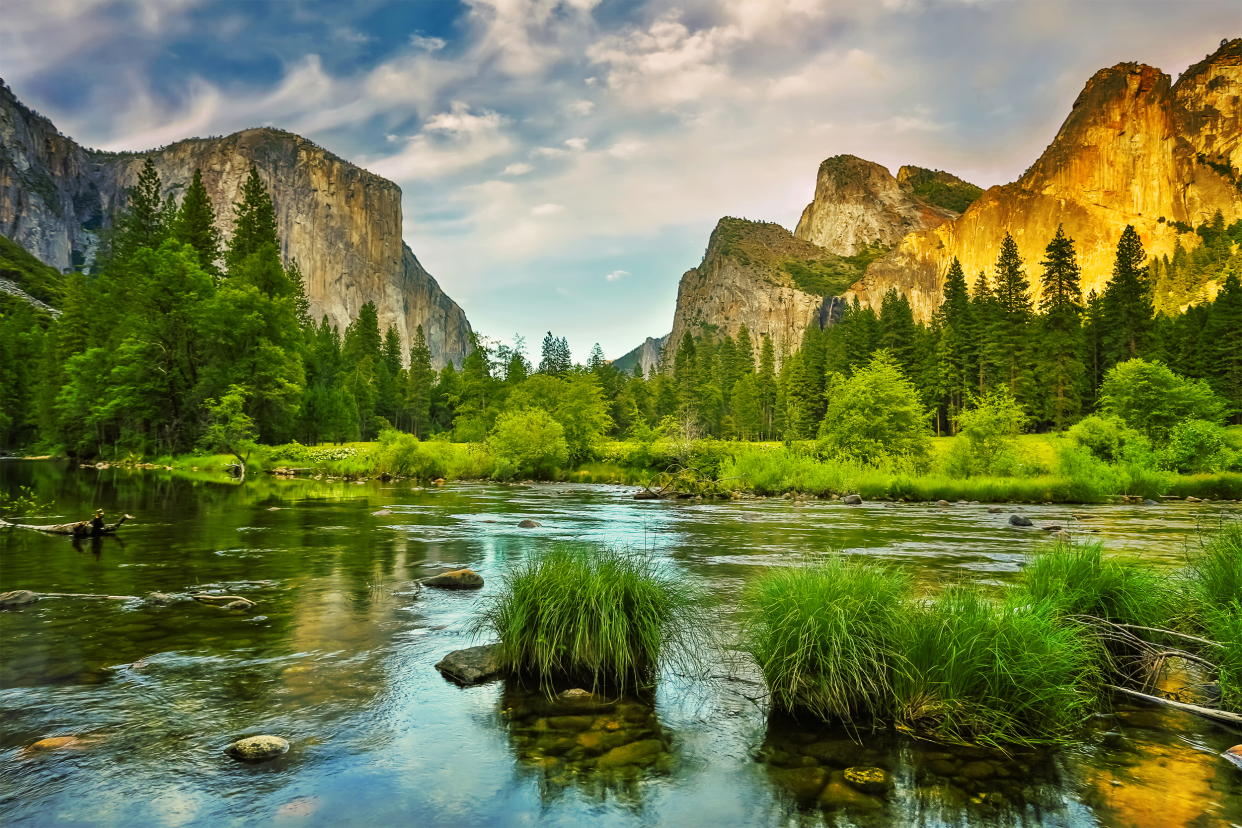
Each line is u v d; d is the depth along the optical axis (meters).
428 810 3.54
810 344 126.62
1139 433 43.28
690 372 115.69
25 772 3.87
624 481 38.06
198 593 8.53
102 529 13.70
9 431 71.50
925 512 22.31
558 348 119.12
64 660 5.90
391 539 13.63
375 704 5.07
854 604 5.26
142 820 3.38
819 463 33.81
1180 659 6.18
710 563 11.36
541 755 4.27
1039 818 3.56
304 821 3.41
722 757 4.29
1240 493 31.80
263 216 67.56
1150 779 4.07
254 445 43.06
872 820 3.52
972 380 83.00
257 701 5.06
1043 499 28.34
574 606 5.85
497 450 40.81
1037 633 5.16
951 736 4.66
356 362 103.50
